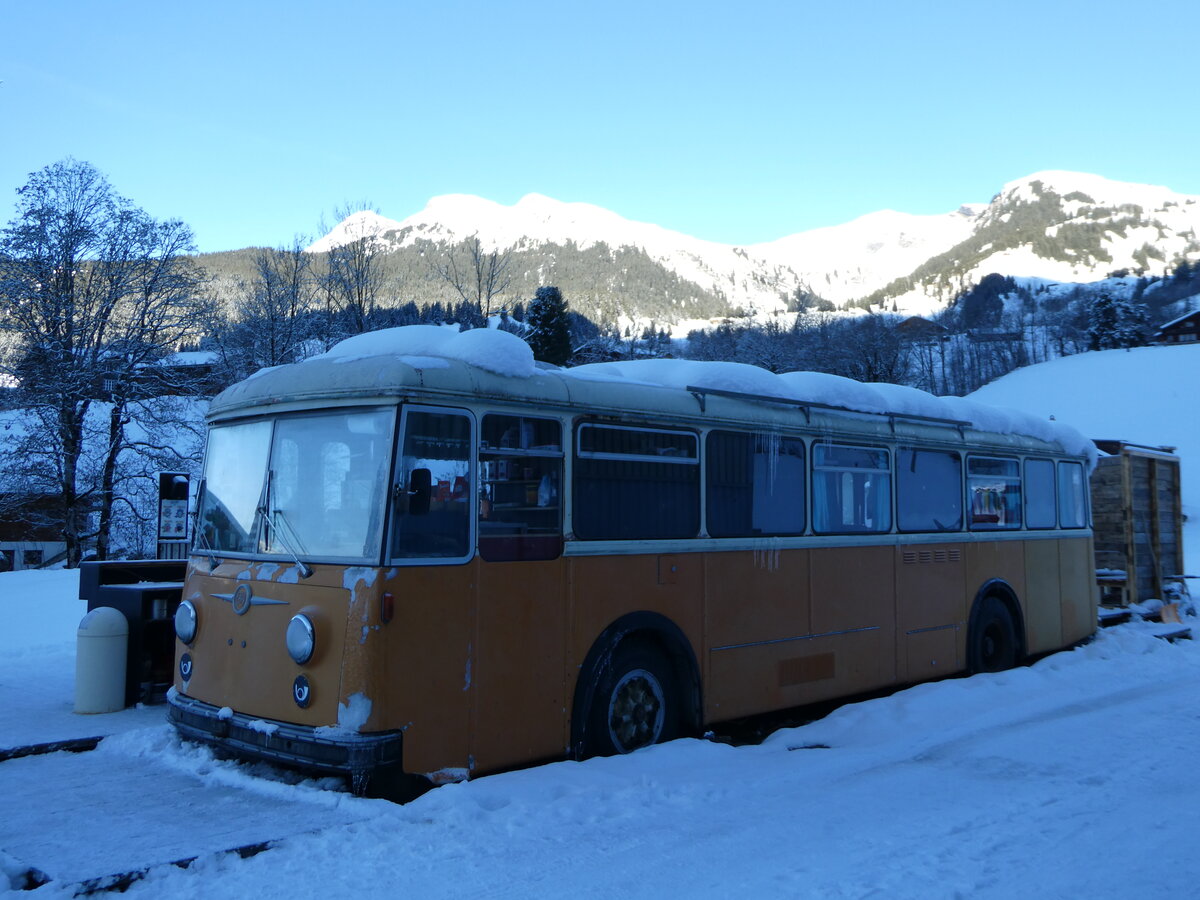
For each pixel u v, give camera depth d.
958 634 10.31
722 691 7.70
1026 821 5.70
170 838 5.16
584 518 6.80
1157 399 76.25
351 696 5.57
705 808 5.86
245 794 6.04
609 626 6.87
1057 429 12.53
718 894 4.50
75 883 4.45
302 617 5.80
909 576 9.70
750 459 8.14
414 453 5.87
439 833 5.19
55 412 31.80
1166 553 15.09
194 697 6.71
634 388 7.29
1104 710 8.97
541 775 6.06
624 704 7.03
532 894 4.49
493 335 6.50
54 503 33.62
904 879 4.70
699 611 7.56
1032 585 11.59
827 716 8.68
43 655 11.70
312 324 41.09
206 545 6.95
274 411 6.54
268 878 4.66
